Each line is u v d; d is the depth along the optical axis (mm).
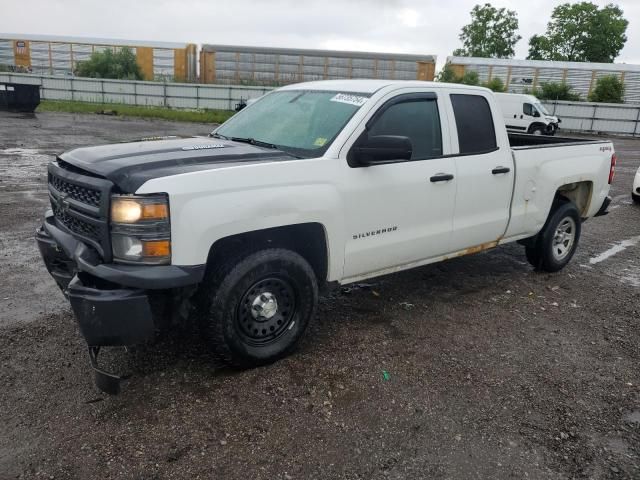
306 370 3748
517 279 5859
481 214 4934
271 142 4172
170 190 3061
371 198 4016
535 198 5414
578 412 3395
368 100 4098
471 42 71875
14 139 17250
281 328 3803
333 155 3830
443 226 4629
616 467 2902
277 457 2877
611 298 5414
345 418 3229
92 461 2795
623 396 3602
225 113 34375
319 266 4012
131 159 3367
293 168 3588
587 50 66500
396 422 3215
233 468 2783
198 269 3176
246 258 3477
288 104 4574
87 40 50219
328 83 4730
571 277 6023
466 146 4762
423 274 5895
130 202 3031
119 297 3023
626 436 3172
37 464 2762
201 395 3402
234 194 3297
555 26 67875
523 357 4086
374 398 3447
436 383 3656
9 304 4664
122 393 3398
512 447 3033
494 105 5051
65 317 4441
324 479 2736
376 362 3898
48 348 3922
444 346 4203
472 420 3264
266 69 49656
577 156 5859
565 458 2959
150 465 2781
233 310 3471
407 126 4324
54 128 21766
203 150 3730
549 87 41969
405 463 2871
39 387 3430
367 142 3789
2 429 3016
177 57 49625
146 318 3100
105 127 23750
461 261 6438
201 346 4016
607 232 8414
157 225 3049
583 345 4336
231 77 49875
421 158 4406
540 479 2791
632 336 4543
